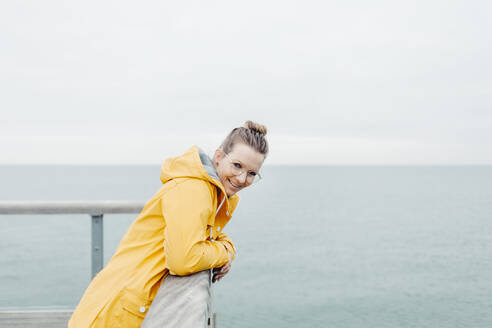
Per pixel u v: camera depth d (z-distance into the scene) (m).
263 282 24.95
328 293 22.44
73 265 20.78
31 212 2.06
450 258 31.97
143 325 0.94
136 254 1.41
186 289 1.11
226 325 17.19
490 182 180.88
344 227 49.59
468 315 18.61
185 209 1.25
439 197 94.69
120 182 162.00
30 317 2.07
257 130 1.51
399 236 43.06
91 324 1.32
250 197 97.25
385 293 22.42
